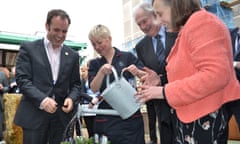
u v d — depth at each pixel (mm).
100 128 1537
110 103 1258
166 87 813
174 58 868
